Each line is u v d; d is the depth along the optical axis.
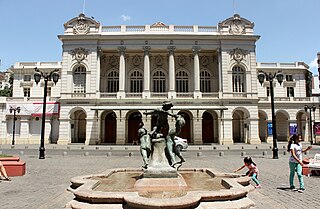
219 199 7.30
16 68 54.38
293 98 51.81
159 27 48.28
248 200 7.80
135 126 47.91
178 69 50.75
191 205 6.48
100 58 48.41
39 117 48.88
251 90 46.41
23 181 12.70
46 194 10.05
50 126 48.38
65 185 11.72
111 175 11.55
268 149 34.19
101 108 42.62
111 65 50.84
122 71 46.53
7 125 48.81
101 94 46.44
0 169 13.02
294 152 10.48
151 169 9.62
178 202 6.29
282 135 53.72
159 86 50.34
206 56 51.38
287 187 11.11
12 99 49.56
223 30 47.50
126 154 27.98
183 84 50.62
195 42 47.22
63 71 46.22
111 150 33.31
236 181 9.55
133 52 49.62
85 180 9.69
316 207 8.13
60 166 18.17
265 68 55.31
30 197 9.59
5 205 8.52
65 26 47.19
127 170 12.75
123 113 45.53
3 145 44.28
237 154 27.64
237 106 45.75
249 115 45.72
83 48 46.50
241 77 47.41
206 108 42.78
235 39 46.97
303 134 53.34
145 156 9.99
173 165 10.08
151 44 47.03
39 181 12.70
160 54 50.66
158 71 50.66
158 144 10.38
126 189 8.69
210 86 50.84
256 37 46.91
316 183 11.98
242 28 47.56
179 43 47.22
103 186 9.20
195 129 45.62
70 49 46.62
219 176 11.05
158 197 7.29
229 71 46.53
